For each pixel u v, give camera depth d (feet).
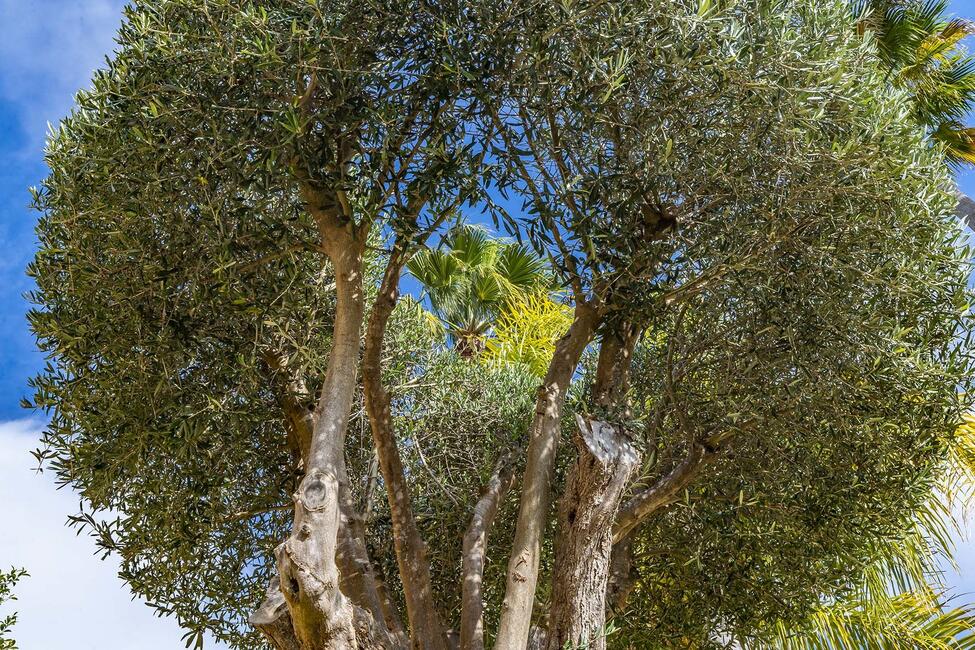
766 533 16.70
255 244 13.30
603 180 13.16
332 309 17.11
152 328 13.96
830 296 14.17
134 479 16.02
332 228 13.15
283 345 16.83
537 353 27.96
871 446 15.25
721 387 15.90
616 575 16.70
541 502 13.39
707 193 14.43
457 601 18.47
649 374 18.39
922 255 14.26
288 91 12.27
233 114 12.41
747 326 15.48
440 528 18.61
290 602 10.57
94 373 14.65
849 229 13.88
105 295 14.20
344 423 11.95
